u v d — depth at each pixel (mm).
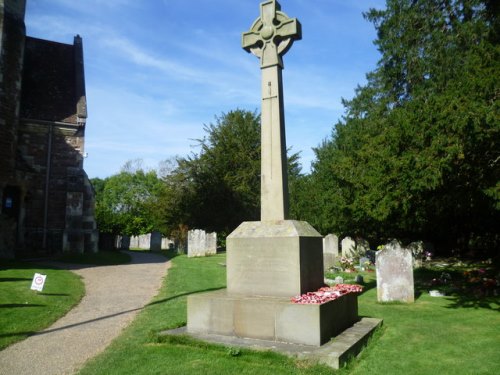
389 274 10336
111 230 35250
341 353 5180
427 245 22953
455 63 14812
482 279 12867
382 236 23719
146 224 42281
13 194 20891
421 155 8969
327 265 16875
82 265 18172
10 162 19625
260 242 6582
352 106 21547
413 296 10086
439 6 17172
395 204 10477
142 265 19203
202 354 5469
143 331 6910
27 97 23734
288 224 6617
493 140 8242
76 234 22875
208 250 25656
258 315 5961
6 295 9492
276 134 7223
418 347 6105
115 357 5488
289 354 5184
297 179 38000
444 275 14156
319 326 5562
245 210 36125
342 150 23047
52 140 23328
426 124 9070
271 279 6434
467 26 14906
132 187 66312
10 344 6391
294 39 7465
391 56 18297
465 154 8914
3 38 19453
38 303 9195
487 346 6199
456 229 21391
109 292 11594
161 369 4969
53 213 22906
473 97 8281
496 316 8375
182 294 10984
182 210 34969
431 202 11383
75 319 8234
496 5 12836
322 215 27078
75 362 5559
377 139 12273
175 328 6754
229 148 38812
